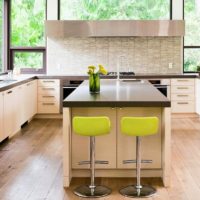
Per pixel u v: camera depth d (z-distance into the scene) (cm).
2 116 583
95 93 473
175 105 839
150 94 460
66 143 416
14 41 914
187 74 845
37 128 736
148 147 446
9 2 905
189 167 485
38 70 910
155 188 413
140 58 888
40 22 913
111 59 888
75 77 831
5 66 901
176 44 884
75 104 407
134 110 444
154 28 822
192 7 909
